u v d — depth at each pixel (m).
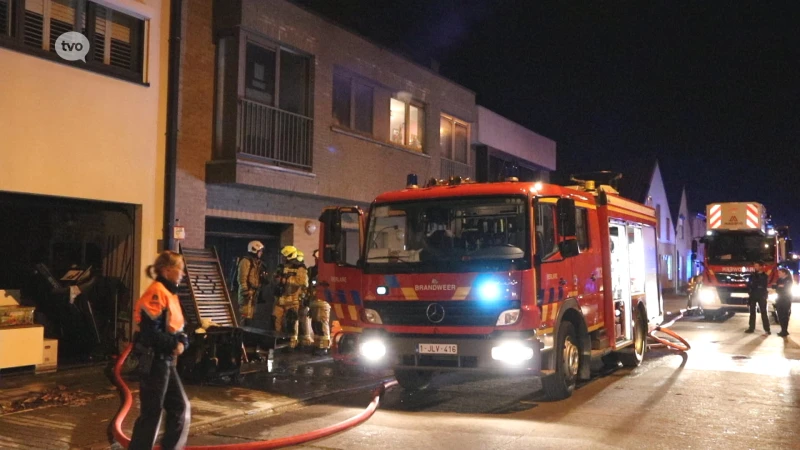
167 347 5.67
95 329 10.98
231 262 13.79
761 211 22.42
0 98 9.31
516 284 8.11
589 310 9.75
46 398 8.11
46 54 9.88
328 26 14.58
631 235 12.05
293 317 12.39
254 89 13.16
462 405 8.79
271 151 13.26
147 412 5.59
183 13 11.99
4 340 9.22
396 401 9.07
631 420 7.86
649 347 13.58
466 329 8.26
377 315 8.73
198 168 12.30
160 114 11.52
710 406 8.62
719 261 22.56
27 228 11.05
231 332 9.59
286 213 14.33
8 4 9.52
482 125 21.69
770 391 9.64
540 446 6.71
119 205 11.28
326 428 7.13
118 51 11.04
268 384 9.72
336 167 14.84
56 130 9.97
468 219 8.59
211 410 8.02
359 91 16.00
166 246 11.50
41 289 10.94
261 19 12.82
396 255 8.79
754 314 18.08
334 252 9.23
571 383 9.11
